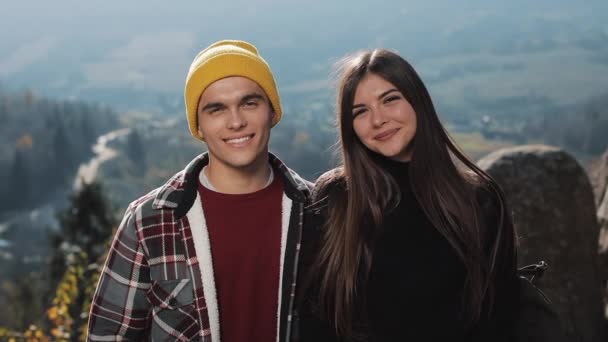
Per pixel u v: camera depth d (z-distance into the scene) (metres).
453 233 1.94
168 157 115.25
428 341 1.85
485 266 1.91
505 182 4.02
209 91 1.87
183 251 1.88
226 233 1.90
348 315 1.88
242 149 1.87
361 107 2.02
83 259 5.45
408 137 2.02
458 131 153.38
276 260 1.93
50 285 14.54
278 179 2.00
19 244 78.69
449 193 1.97
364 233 1.93
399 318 1.85
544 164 4.10
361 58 2.04
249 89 1.87
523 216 3.96
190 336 1.87
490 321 1.92
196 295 1.85
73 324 4.93
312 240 2.00
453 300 1.89
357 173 2.02
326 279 1.93
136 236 1.89
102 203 17.61
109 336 1.93
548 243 3.97
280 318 1.92
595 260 4.16
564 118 93.06
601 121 76.56
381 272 1.88
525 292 2.03
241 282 1.90
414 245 1.92
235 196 1.92
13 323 12.81
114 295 1.91
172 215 1.89
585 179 4.20
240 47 1.94
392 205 1.98
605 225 4.62
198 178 1.96
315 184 2.10
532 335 1.97
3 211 97.38
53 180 105.75
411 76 2.01
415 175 2.00
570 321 3.88
